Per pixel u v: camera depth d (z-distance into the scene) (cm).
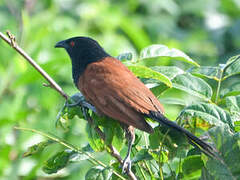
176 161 767
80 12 1443
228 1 1611
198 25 1573
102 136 689
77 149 668
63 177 978
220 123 609
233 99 633
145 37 1384
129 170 660
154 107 703
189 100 1069
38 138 1040
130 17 1527
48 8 1435
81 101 712
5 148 1026
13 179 997
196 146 624
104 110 707
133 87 718
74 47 854
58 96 1120
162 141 636
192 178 634
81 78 758
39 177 983
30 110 1089
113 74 739
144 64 1083
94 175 629
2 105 1111
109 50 1301
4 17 1266
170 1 1545
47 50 1215
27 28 1177
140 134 737
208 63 1412
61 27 1354
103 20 1417
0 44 1127
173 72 698
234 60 711
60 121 704
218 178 583
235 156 582
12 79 1138
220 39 1519
